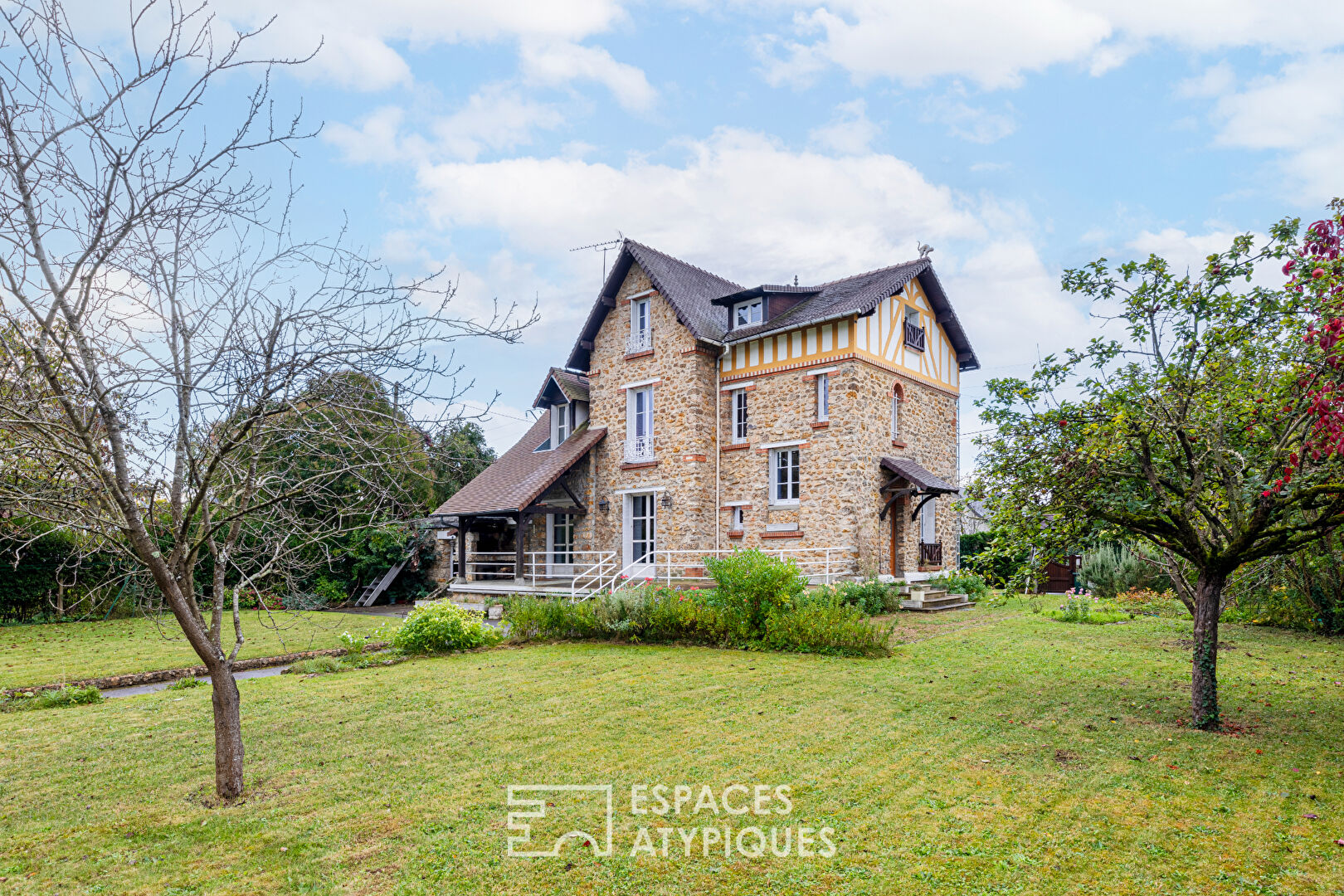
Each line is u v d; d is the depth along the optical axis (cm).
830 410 1819
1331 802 520
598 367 2239
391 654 1273
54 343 459
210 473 505
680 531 1980
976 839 471
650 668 1050
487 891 418
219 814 536
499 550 2462
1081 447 723
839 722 746
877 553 1816
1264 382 707
